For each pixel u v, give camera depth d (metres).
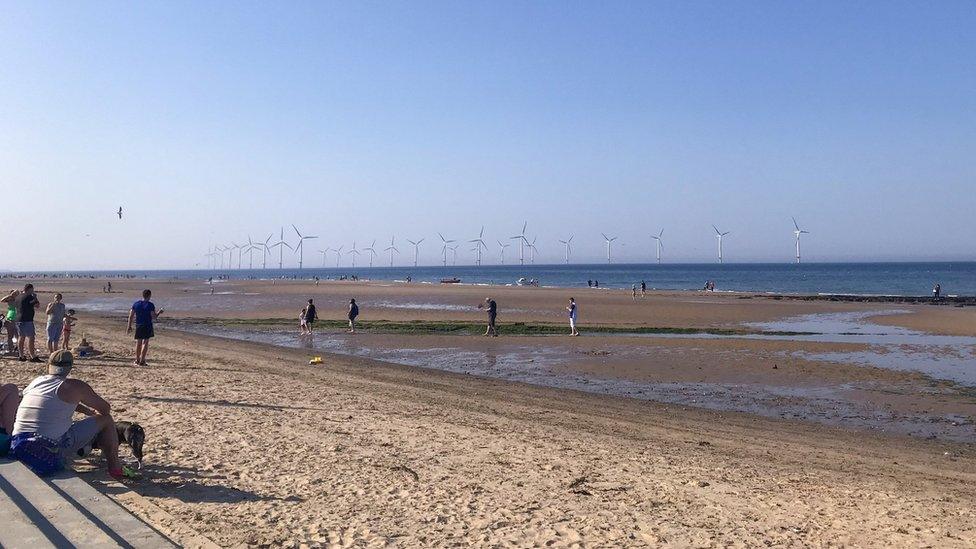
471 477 8.17
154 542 4.96
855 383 19.86
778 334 33.91
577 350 26.94
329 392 14.91
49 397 6.68
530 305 53.91
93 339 25.22
